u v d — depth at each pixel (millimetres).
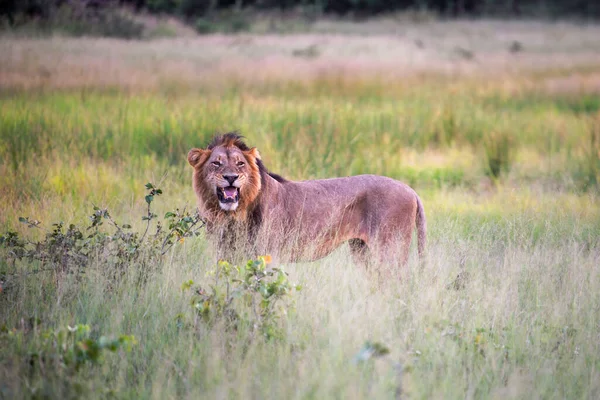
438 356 14875
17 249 19266
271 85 55531
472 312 17188
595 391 14258
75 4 75688
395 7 133250
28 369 13961
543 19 141625
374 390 13227
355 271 18766
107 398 13484
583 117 45750
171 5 95312
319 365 14375
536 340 15938
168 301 17375
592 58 81250
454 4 140500
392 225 18938
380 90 56594
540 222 23562
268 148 32469
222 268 16922
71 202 24984
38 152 31938
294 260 19094
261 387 13672
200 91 50812
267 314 16172
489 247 21203
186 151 33469
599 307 17562
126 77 52312
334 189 19172
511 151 36344
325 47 78875
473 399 13836
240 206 18250
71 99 43625
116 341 13891
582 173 32781
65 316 16625
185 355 15000
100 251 19062
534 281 18938
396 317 16609
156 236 19734
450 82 62250
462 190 30875
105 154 33188
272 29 99062
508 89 57594
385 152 35281
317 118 38719
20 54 55938
